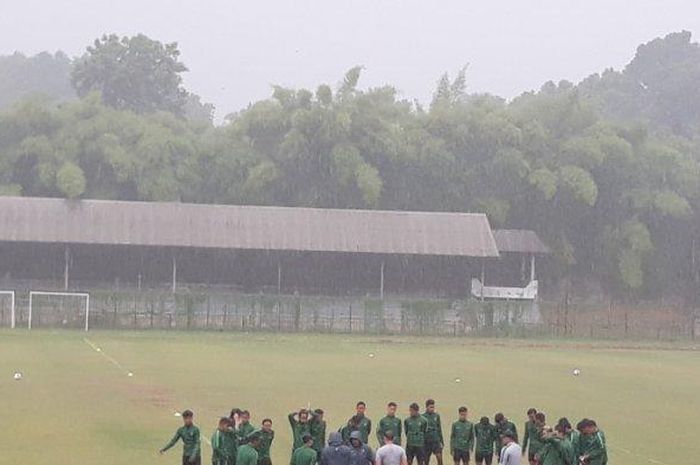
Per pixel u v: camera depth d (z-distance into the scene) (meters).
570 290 167.62
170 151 165.62
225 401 66.06
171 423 56.66
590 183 162.75
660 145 174.62
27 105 166.88
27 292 135.00
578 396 74.38
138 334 120.88
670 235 170.25
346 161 164.88
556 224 168.88
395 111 177.88
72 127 167.00
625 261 163.25
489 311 135.50
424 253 142.75
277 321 131.62
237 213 145.75
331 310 133.00
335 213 147.88
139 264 145.25
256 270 147.00
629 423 62.34
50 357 91.19
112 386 72.12
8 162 163.62
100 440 51.16
